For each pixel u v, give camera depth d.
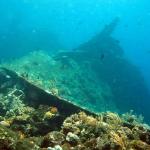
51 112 10.34
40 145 7.63
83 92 22.05
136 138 8.92
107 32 32.03
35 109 11.11
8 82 12.62
